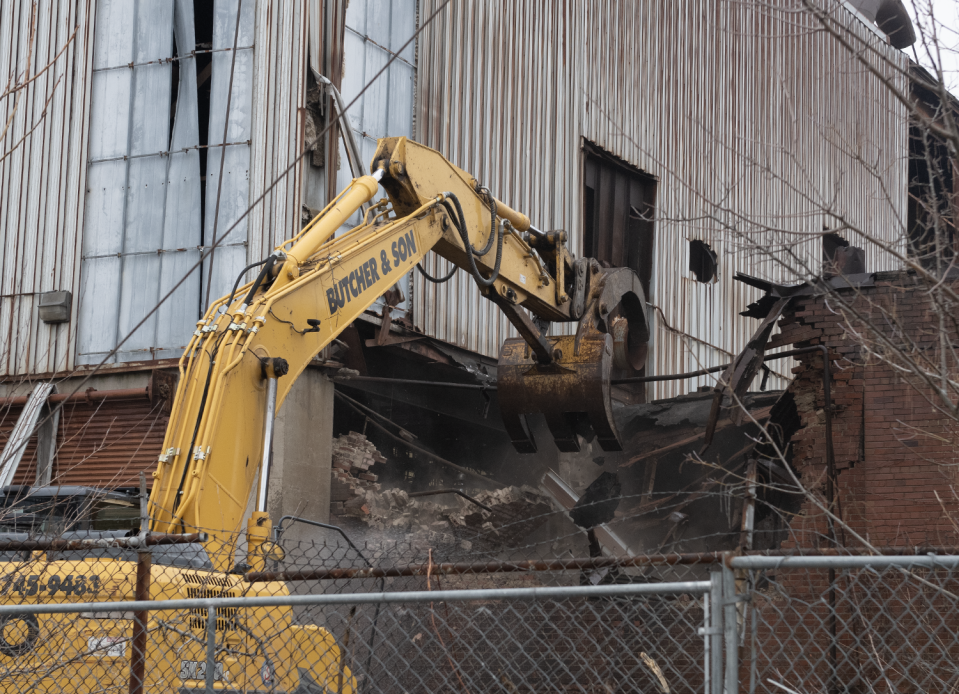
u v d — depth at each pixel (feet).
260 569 26.23
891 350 19.57
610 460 61.98
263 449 28.32
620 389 75.77
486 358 66.33
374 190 35.12
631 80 80.28
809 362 41.32
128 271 55.31
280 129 54.34
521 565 16.44
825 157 87.15
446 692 26.12
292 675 22.67
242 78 55.26
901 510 38.04
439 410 65.98
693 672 34.68
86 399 53.98
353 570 17.48
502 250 41.11
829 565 14.01
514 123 69.72
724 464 54.29
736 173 85.10
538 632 33.01
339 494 55.21
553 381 43.70
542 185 71.92
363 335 57.88
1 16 59.31
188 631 19.75
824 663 33.35
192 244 54.54
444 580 32.48
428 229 37.24
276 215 53.62
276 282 30.73
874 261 93.15
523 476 68.64
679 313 82.99
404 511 56.65
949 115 16.93
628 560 15.74
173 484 26.37
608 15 78.79
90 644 20.12
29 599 20.66
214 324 28.76
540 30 72.64
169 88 56.24
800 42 78.54
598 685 31.81
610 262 80.02
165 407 53.01
